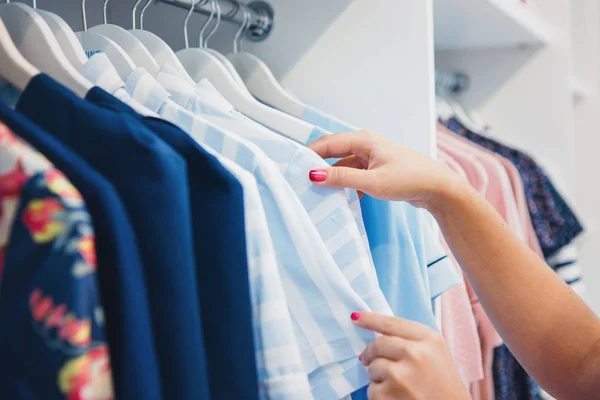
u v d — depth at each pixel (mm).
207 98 655
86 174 365
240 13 839
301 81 899
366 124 859
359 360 542
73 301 326
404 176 621
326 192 572
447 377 517
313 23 884
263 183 527
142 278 376
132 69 628
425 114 819
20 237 332
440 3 1006
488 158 1194
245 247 454
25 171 335
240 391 444
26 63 484
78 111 438
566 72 1433
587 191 1740
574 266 1317
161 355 396
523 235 1224
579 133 1750
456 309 949
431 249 759
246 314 449
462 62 1555
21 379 330
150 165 402
